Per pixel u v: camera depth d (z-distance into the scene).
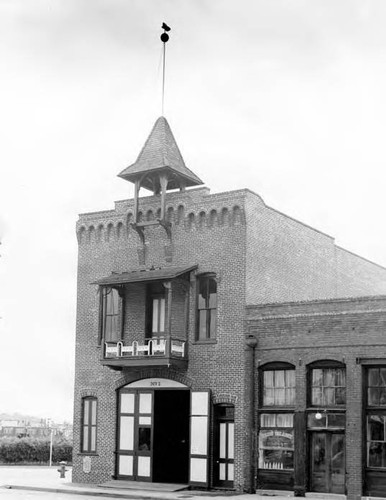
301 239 38.00
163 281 34.06
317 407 30.89
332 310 30.92
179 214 35.56
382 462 29.36
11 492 33.12
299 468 30.69
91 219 38.28
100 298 36.81
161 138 36.50
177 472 36.03
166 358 33.25
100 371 36.84
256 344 32.41
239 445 32.25
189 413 34.31
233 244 33.84
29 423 97.75
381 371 29.95
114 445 35.78
